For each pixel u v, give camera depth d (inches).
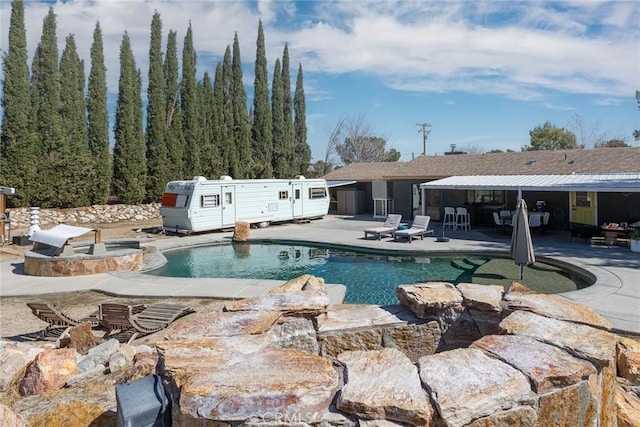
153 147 1221.1
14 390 184.2
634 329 288.2
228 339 128.6
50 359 188.9
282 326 149.0
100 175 1135.6
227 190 911.7
